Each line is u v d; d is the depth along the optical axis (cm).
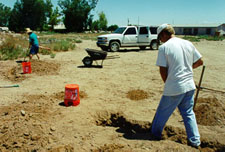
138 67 984
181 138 353
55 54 1316
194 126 310
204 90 618
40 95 571
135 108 495
